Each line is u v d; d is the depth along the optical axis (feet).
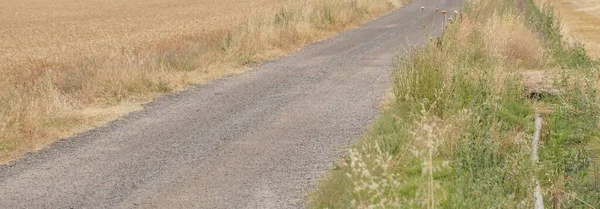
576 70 40.04
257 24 72.69
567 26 86.69
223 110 42.60
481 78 35.42
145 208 25.61
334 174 25.94
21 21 149.79
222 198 26.27
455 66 36.88
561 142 30.55
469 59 41.42
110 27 118.11
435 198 22.11
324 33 81.51
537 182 21.91
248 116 40.57
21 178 30.45
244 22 79.25
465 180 22.29
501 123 29.94
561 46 55.31
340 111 40.40
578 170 24.98
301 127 37.01
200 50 62.85
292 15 81.97
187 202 26.03
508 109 34.22
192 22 102.01
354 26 92.73
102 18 147.95
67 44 86.33
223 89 49.60
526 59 48.60
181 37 76.54
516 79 37.47
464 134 26.58
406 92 36.17
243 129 37.37
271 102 44.37
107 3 203.41
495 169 22.00
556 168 24.70
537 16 72.54
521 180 21.66
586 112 32.17
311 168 29.35
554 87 38.93
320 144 33.19
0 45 94.22
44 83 47.65
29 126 37.09
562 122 32.65
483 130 26.32
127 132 38.11
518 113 34.22
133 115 42.37
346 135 34.60
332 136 34.60
